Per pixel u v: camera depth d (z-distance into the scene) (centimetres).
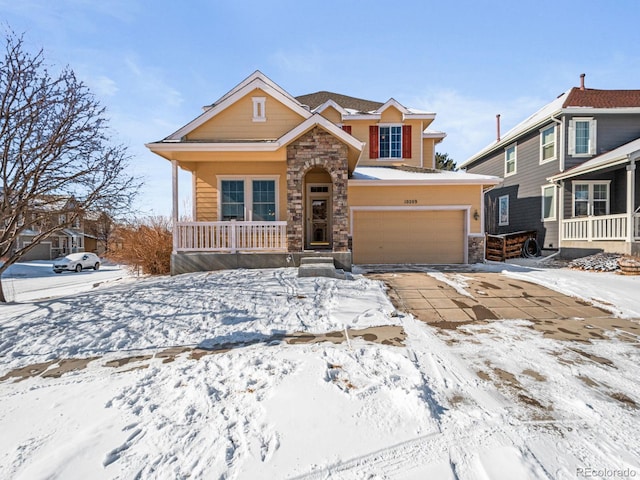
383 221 1184
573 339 451
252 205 1160
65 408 298
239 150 962
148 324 517
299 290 686
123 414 284
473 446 237
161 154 1003
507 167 1847
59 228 873
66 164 830
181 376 351
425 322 526
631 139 1434
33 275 2008
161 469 220
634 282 805
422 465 220
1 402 312
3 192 764
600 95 1573
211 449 237
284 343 440
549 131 1525
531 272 956
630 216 1085
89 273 2119
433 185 1170
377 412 275
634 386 321
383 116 1547
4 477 217
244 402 294
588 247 1259
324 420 266
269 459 226
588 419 267
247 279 792
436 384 323
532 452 230
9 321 548
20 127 758
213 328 497
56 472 220
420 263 1187
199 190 1155
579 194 1430
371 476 212
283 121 1139
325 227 1273
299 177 965
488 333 475
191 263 991
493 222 1966
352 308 579
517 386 321
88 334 485
